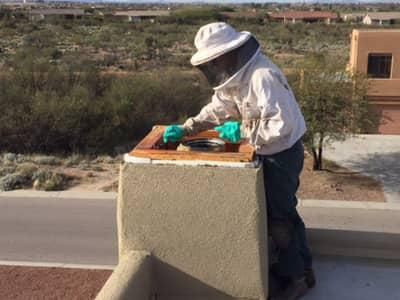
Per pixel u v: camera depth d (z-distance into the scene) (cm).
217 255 299
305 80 1370
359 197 1207
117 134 1981
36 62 2388
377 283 352
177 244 303
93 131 1916
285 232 325
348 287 347
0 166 1548
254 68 300
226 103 340
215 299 307
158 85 2316
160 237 304
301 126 317
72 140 1912
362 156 1565
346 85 1381
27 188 1289
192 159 294
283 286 334
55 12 13350
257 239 293
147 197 300
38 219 992
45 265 750
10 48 5897
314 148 1405
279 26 9931
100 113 1961
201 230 298
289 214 333
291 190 320
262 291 301
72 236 894
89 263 773
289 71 1560
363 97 1387
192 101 2333
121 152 1880
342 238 388
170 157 296
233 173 288
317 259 383
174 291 311
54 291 650
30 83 2177
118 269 292
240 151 302
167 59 5241
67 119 1884
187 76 2614
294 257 328
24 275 709
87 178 1430
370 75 1933
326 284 351
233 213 292
